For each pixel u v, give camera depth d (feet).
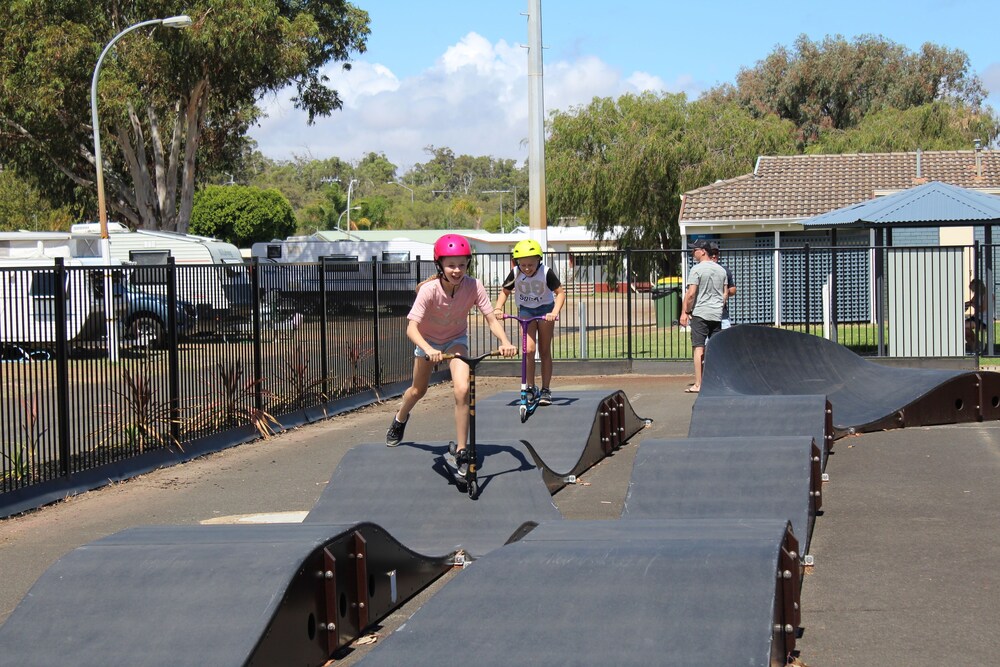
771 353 43.09
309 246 119.14
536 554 16.58
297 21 115.14
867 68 219.41
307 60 120.88
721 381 38.37
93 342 33.09
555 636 14.48
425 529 23.50
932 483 29.48
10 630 15.55
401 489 24.66
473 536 23.25
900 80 217.97
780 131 126.31
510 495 24.43
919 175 96.07
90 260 90.99
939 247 57.41
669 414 44.19
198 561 16.65
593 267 63.52
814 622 18.60
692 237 98.58
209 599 15.75
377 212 348.79
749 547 15.87
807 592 20.35
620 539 17.24
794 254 80.79
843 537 24.26
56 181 137.59
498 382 58.80
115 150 136.05
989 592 19.89
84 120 116.78
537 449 32.71
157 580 16.31
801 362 43.57
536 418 34.19
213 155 146.20
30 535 27.27
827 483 30.01
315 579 16.97
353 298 51.29
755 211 94.58
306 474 34.65
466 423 24.32
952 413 39.37
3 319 30.50
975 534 24.06
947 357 56.18
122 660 14.78
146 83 114.32
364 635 18.63
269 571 16.21
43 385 30.94
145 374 35.58
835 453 34.24
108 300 33.88
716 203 97.40
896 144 166.91
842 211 64.03
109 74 108.47
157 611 15.64
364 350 52.24
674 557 15.84
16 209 198.90
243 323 41.60
